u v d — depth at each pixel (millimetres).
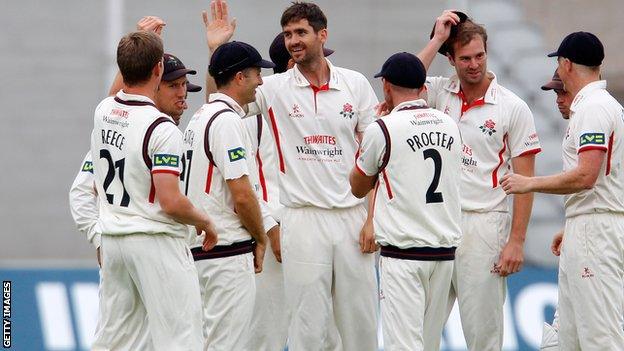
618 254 23578
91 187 25562
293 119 25062
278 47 26984
